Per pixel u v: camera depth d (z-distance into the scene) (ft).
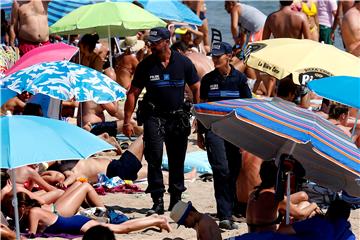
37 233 62.64
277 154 55.62
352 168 47.57
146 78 70.38
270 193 54.80
